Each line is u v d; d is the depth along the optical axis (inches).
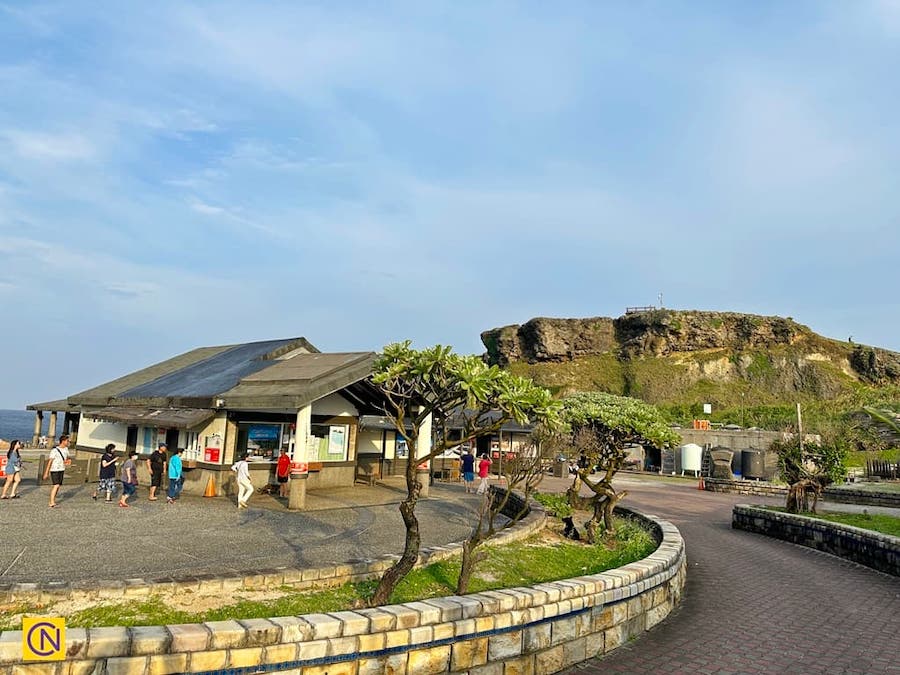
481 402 281.4
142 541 401.4
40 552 356.2
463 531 489.7
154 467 627.2
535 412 289.9
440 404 291.7
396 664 213.9
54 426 1387.8
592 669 266.4
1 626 226.7
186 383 813.2
